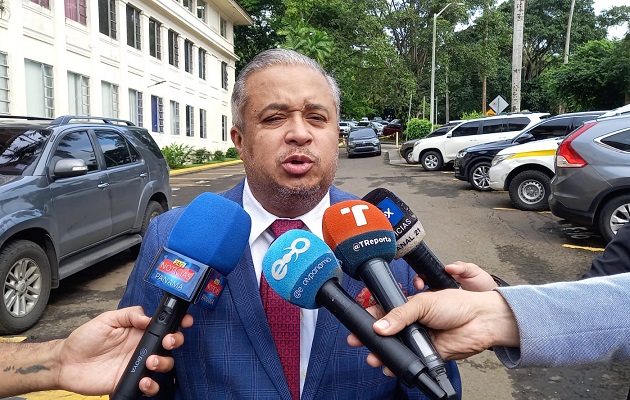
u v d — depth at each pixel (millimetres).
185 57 23625
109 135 5887
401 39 38969
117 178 5664
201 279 1172
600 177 6078
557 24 45094
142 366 1104
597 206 6188
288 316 1385
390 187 13219
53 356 1235
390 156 23844
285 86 1370
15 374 1212
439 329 971
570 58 25266
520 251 6562
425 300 947
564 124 10930
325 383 1340
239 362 1346
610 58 22781
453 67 39031
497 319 960
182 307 1165
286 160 1367
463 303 961
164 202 6973
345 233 1122
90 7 15875
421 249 1300
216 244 1208
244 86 1444
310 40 31750
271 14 35969
